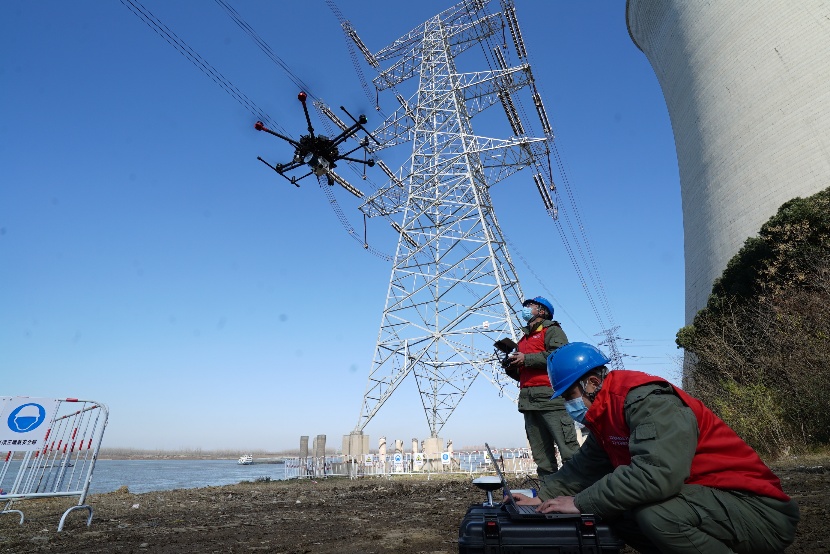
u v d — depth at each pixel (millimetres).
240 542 4844
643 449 1964
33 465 6551
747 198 25766
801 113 23938
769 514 1937
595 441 2699
